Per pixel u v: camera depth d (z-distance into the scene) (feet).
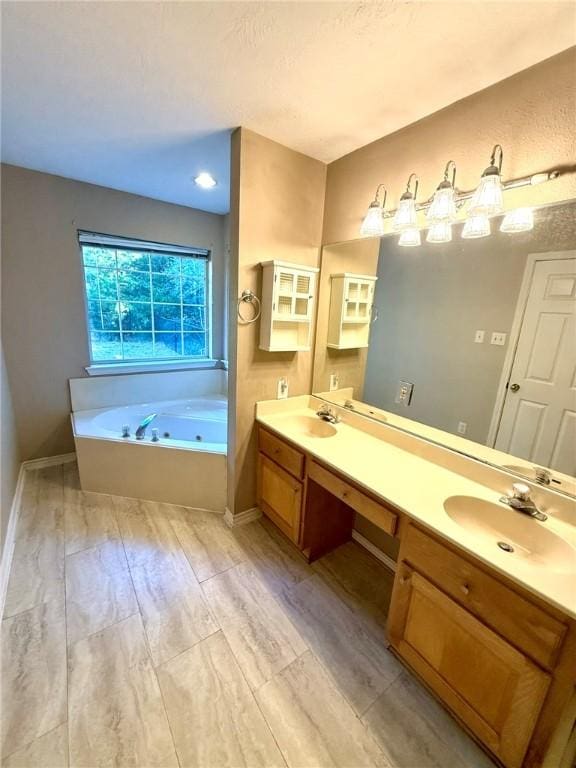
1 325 7.81
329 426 6.61
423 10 3.23
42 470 9.10
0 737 3.59
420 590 3.96
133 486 7.96
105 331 9.97
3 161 7.39
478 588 3.37
